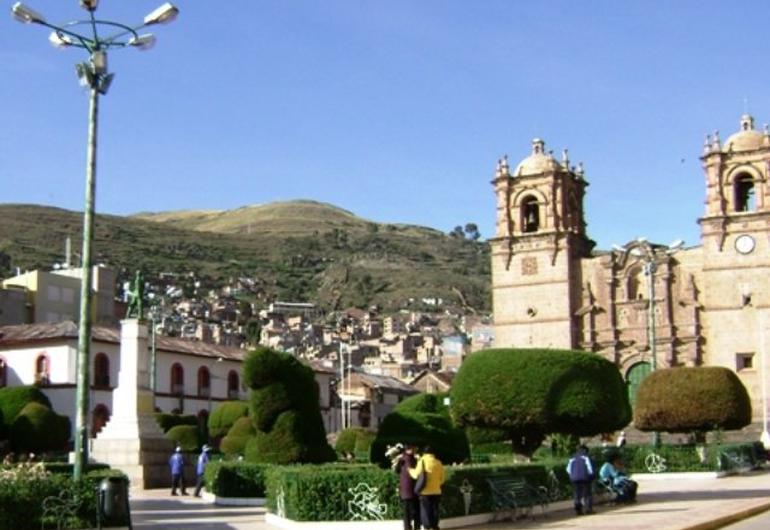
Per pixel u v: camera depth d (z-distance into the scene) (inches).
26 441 2490.2
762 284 3535.9
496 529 1165.7
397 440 1537.9
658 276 3722.9
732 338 3558.1
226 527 1221.7
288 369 1697.8
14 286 4719.5
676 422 2377.0
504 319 3909.9
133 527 1222.9
